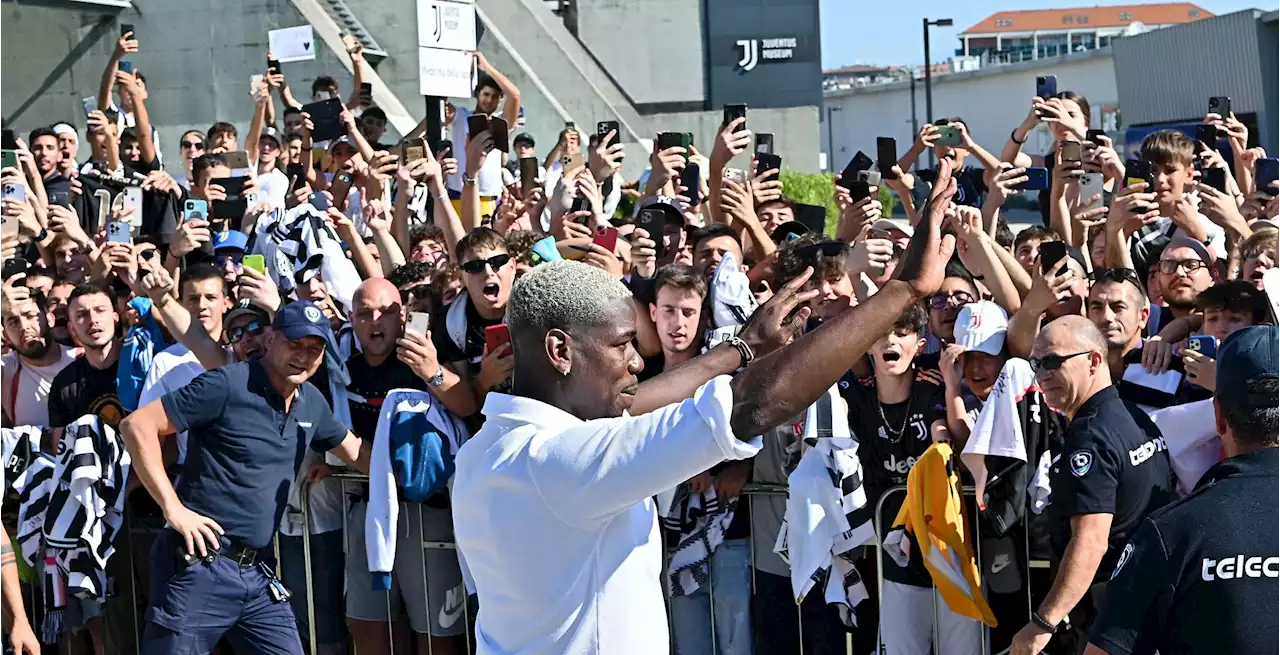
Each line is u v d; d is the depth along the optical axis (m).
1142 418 4.02
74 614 5.52
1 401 6.09
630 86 21.92
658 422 2.25
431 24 8.39
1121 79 26.77
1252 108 21.62
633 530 2.49
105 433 5.44
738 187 6.38
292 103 10.79
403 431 4.78
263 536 4.80
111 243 5.89
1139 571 2.87
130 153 10.64
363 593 5.22
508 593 2.48
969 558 4.26
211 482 4.74
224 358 5.45
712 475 4.82
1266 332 2.92
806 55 21.72
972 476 4.54
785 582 4.86
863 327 2.26
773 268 5.61
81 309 5.59
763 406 2.20
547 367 2.49
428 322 4.88
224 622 4.77
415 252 7.05
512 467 2.42
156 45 16.20
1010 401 4.42
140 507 5.62
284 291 6.74
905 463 4.66
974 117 52.47
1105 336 4.79
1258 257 5.23
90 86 16.33
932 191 2.38
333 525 5.32
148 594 5.61
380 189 7.64
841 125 60.84
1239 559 2.75
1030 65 49.47
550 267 2.54
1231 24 21.94
